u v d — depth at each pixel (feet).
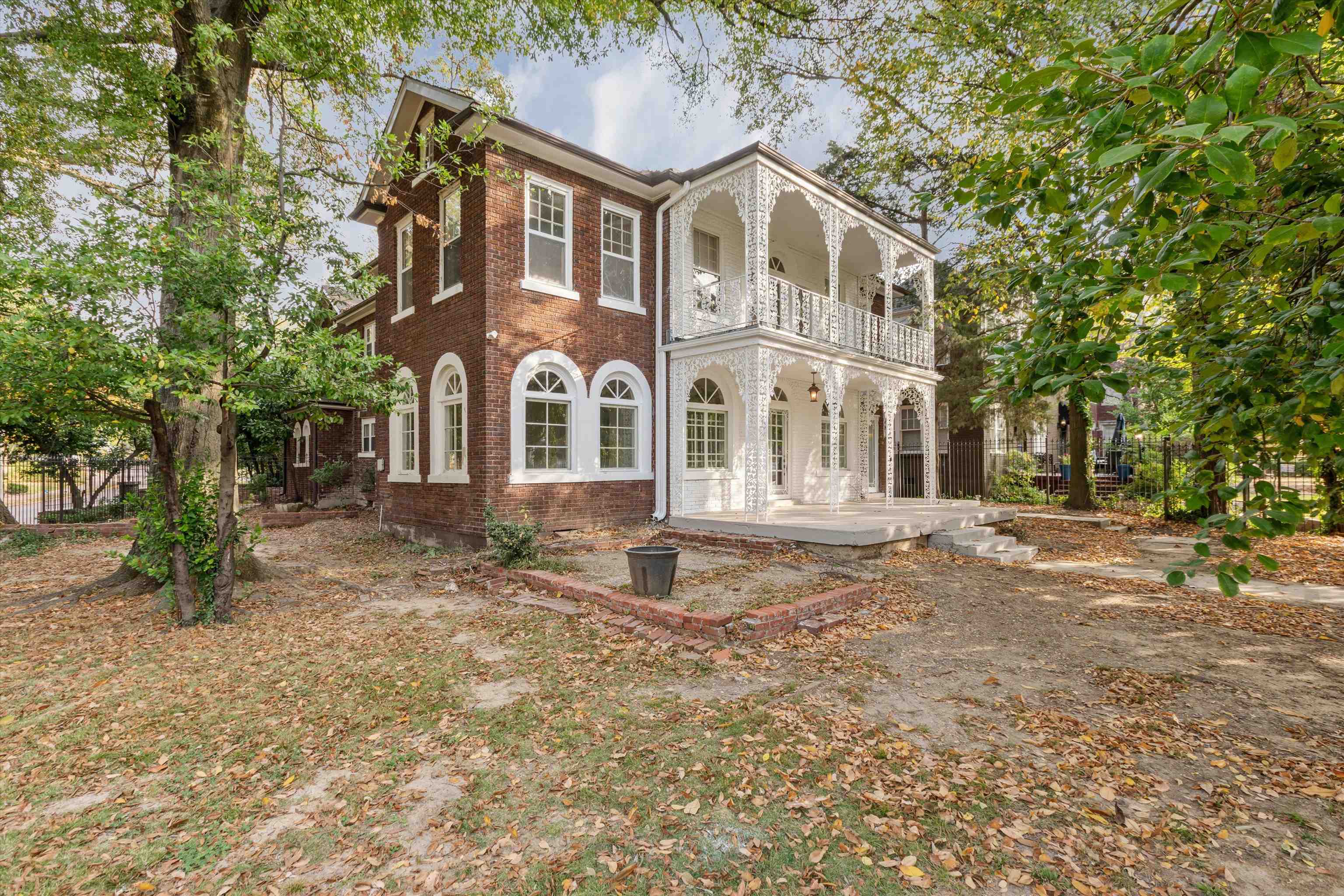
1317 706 13.62
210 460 24.32
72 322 15.80
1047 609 21.88
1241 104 4.57
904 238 46.19
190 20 24.18
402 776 10.90
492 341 31.83
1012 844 8.89
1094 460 65.21
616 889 8.06
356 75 27.35
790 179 35.70
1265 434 7.92
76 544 39.22
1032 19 29.25
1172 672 15.67
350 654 17.19
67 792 10.54
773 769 10.89
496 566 26.91
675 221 38.50
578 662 16.28
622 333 37.93
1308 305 7.59
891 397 44.47
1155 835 9.09
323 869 8.55
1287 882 8.09
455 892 8.04
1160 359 11.50
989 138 36.29
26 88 25.34
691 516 36.96
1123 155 4.73
